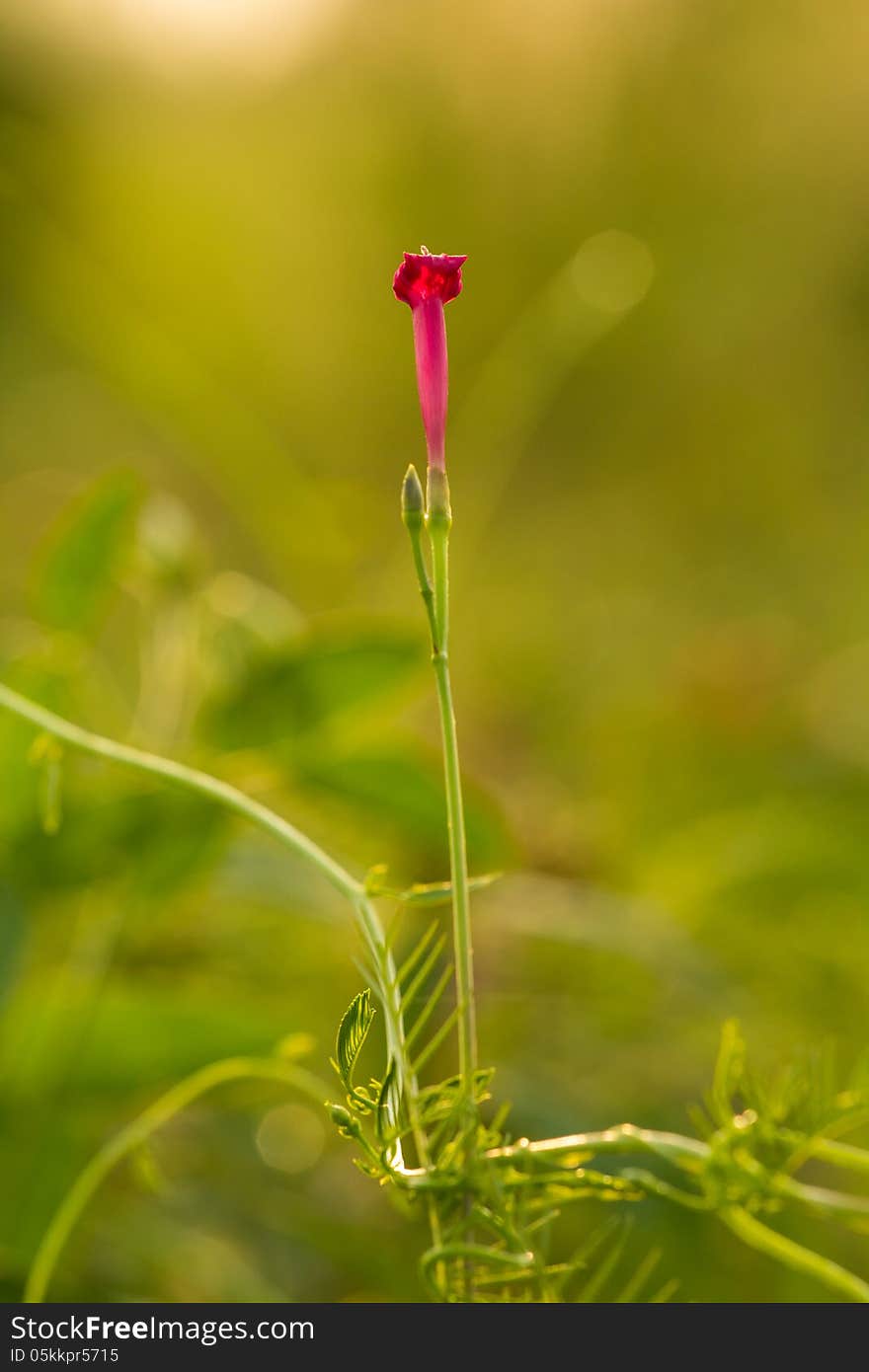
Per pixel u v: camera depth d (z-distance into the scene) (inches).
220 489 48.1
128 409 66.5
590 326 53.6
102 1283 26.9
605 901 35.4
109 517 29.5
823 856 39.8
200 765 27.9
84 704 28.4
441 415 21.1
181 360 46.7
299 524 46.3
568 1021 34.8
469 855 29.9
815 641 64.5
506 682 54.2
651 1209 27.3
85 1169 26.5
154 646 31.8
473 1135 21.1
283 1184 30.9
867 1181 31.9
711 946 39.4
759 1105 21.3
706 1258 28.0
